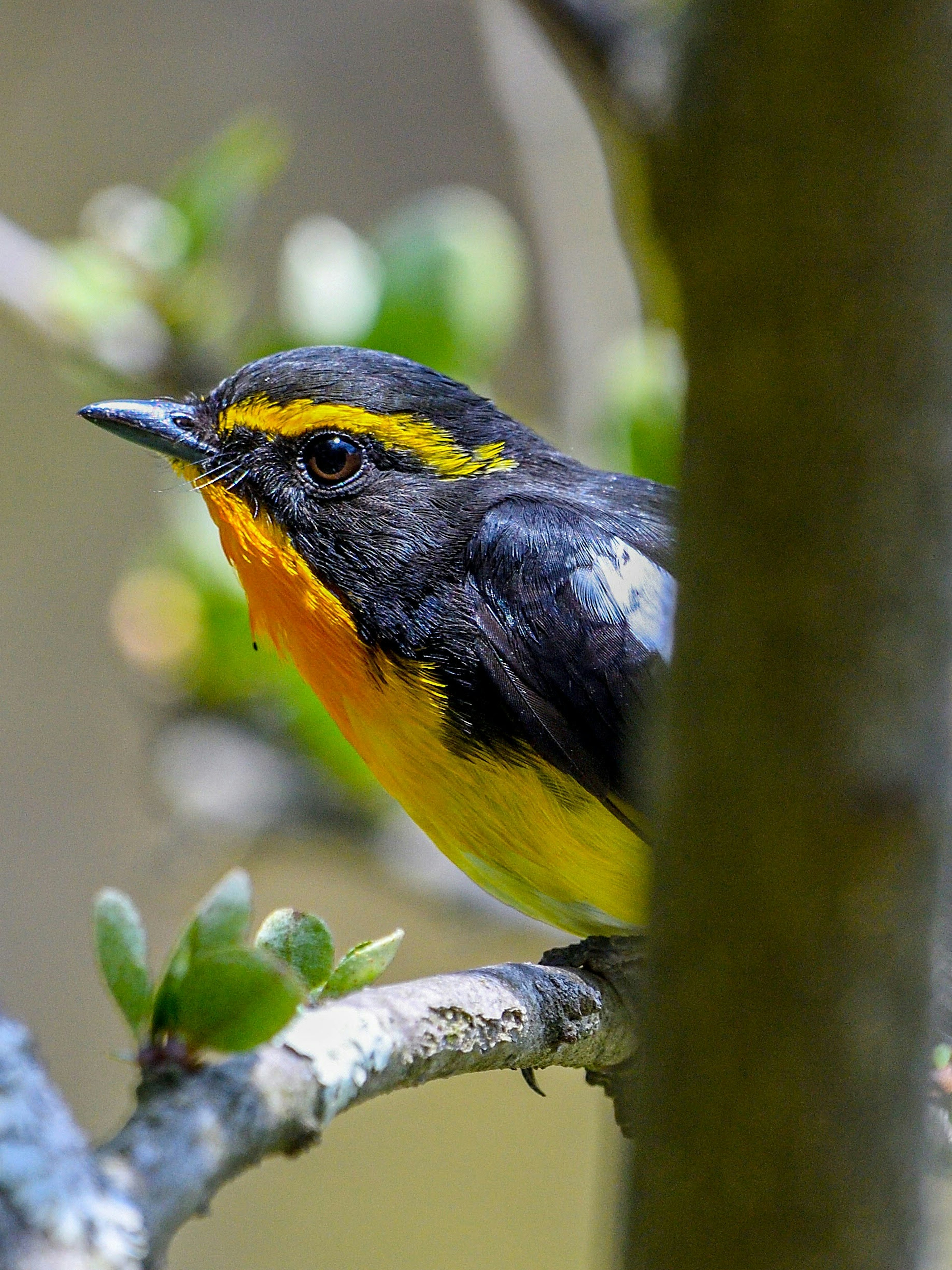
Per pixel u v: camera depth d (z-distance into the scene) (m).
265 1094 4.86
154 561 14.43
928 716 3.62
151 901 21.27
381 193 24.91
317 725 13.78
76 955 21.62
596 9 6.09
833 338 3.50
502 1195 22.69
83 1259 4.12
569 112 15.19
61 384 23.36
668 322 8.59
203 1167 4.54
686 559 3.71
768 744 3.64
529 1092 23.59
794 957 3.71
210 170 13.56
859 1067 3.73
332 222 13.80
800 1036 3.73
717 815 3.72
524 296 15.37
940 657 3.61
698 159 3.55
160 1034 4.85
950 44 3.42
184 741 14.49
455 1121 23.25
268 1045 5.08
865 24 3.39
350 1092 5.23
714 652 3.69
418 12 25.17
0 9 24.31
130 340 13.43
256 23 25.11
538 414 22.06
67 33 24.55
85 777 22.52
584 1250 22.34
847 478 3.55
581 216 15.16
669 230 3.63
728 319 3.56
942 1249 4.17
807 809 3.63
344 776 13.97
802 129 3.46
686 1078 3.83
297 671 13.67
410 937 23.50
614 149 7.56
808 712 3.61
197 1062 4.84
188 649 14.19
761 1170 3.79
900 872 3.65
